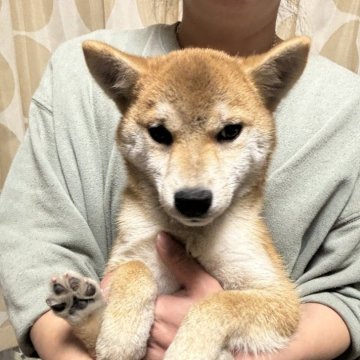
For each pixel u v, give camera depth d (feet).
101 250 1.19
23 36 1.82
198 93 0.94
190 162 0.91
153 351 0.92
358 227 1.10
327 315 1.03
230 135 0.97
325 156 1.12
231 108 0.96
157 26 1.32
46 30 1.83
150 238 1.04
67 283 0.89
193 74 0.96
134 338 0.88
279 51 1.01
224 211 1.00
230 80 0.98
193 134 0.94
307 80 1.18
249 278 0.99
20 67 1.85
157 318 0.93
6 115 1.86
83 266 1.08
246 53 1.30
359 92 1.18
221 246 1.01
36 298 1.02
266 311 0.93
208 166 0.91
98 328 0.93
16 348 2.06
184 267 0.99
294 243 1.13
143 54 1.25
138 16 1.85
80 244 1.11
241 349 0.92
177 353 0.84
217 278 1.02
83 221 1.11
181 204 0.88
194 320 0.87
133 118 1.02
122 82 1.05
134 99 1.04
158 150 0.98
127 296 0.91
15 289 1.03
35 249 1.07
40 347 0.98
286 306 0.96
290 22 1.57
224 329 0.87
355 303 1.06
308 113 1.15
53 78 1.21
